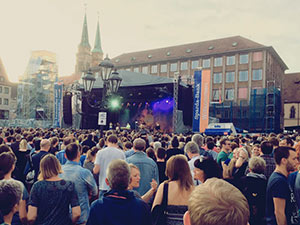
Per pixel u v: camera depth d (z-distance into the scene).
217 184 1.16
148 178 4.62
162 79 27.31
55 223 2.99
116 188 2.32
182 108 30.05
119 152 5.15
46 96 49.22
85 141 8.09
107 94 10.17
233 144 6.05
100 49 96.19
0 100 66.50
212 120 35.50
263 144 5.05
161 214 2.76
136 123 35.16
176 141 6.46
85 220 3.68
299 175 3.14
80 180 3.75
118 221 2.15
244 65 54.41
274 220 3.13
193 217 1.09
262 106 43.97
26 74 49.00
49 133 10.89
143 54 72.81
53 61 50.41
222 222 1.01
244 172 4.46
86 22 96.50
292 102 62.34
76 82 31.62
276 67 60.25
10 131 10.46
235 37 61.72
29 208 3.00
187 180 2.82
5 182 2.18
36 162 5.38
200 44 65.56
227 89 55.81
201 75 20.52
